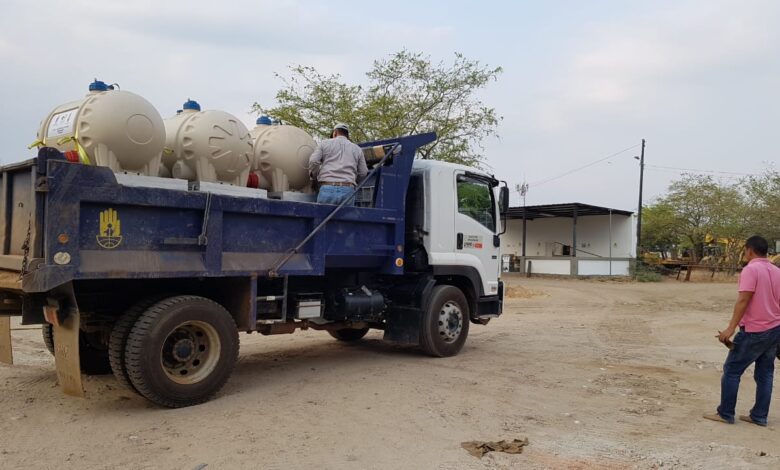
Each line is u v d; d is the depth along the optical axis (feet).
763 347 18.13
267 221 21.25
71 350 17.03
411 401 20.12
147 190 17.71
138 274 17.53
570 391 22.33
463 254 29.58
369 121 66.49
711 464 14.83
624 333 39.99
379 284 28.19
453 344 28.89
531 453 15.40
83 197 16.48
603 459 15.05
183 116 21.04
